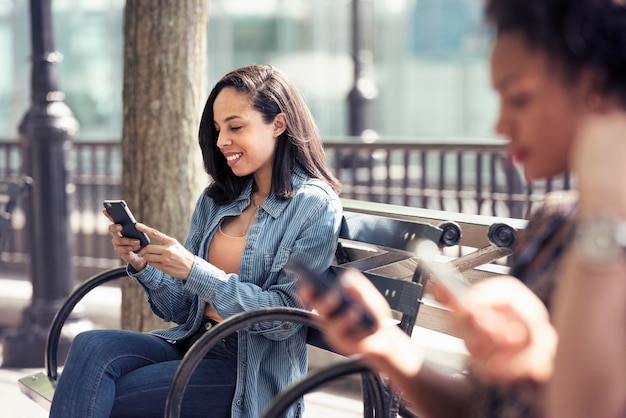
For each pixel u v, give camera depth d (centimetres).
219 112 282
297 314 231
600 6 117
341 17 1241
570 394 103
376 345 144
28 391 308
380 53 1238
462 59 1205
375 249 286
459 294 122
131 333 284
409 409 249
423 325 288
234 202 293
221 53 1258
